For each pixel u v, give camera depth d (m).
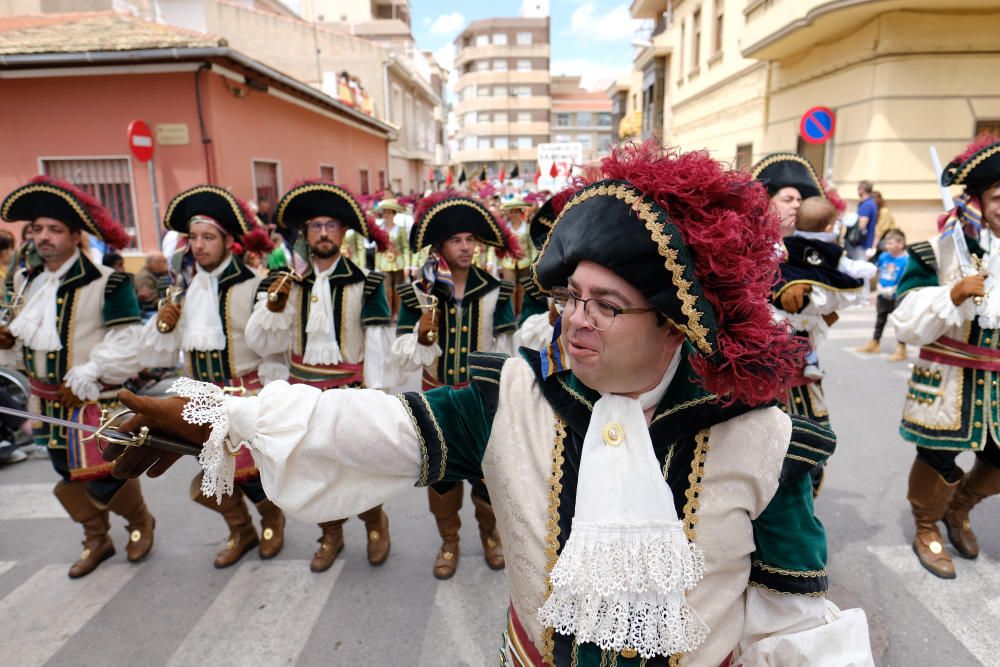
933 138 10.82
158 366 3.33
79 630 2.95
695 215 0.99
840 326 9.33
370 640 2.87
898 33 10.55
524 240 8.73
